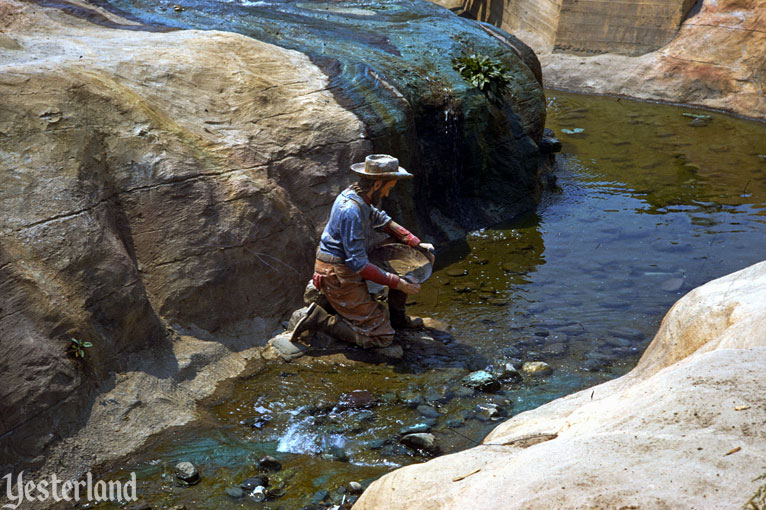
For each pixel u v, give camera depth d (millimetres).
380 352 5875
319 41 9188
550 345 6016
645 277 7289
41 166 5289
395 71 8406
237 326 5926
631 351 5895
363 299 5875
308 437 4754
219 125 6648
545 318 6504
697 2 14836
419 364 5738
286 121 6988
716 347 3701
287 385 5402
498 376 5551
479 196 9102
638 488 2232
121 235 5605
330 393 5297
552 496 2324
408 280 5836
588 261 7734
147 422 4824
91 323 4918
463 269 7637
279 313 6254
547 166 10445
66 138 5559
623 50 15492
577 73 15680
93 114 5906
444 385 5410
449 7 18500
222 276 5867
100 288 5066
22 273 4684
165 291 5590
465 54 9570
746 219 8742
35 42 7336
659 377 3070
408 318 6312
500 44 10172
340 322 5953
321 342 5984
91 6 9453
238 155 6418
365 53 8844
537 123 9711
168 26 9078
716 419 2508
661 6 14922
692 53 14422
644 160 11055
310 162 6891
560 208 9320
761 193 9609
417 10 11383
